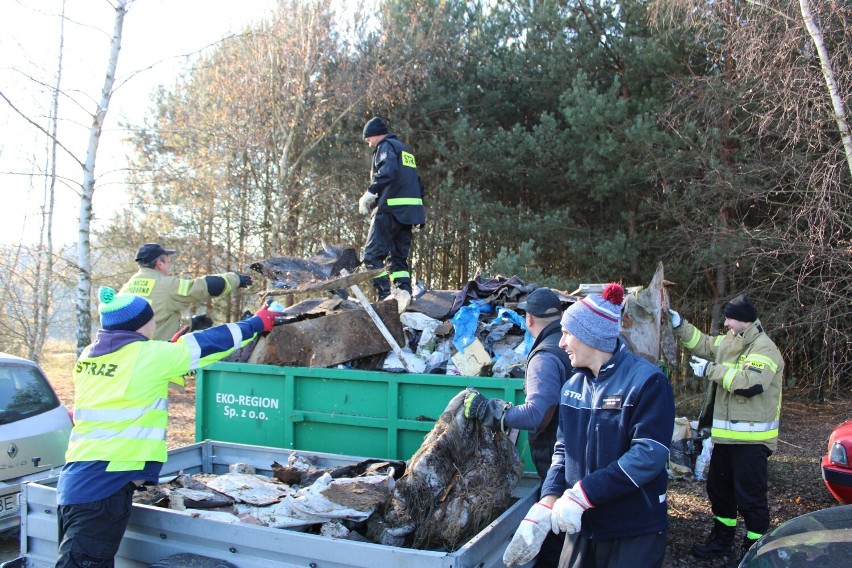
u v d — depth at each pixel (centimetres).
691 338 527
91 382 322
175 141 1537
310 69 1523
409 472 348
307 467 419
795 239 1000
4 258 1341
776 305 1179
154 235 1558
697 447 734
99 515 308
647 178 1252
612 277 1387
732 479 501
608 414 261
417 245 1775
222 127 1460
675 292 1417
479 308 532
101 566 310
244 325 351
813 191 944
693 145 1188
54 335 1692
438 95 1611
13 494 506
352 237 1736
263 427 512
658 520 259
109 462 311
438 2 1636
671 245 1320
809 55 883
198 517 323
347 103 1566
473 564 289
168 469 446
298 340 512
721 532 511
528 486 416
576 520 246
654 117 1252
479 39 1627
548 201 1575
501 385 430
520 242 1455
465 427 354
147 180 1420
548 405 321
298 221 1688
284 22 1502
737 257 1130
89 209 1142
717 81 1139
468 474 348
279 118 1534
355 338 495
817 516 287
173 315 474
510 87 1605
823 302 1011
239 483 383
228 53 1523
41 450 535
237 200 1570
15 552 540
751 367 470
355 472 407
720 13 1007
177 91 1634
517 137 1450
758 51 915
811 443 946
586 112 1271
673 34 1259
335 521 335
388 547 284
